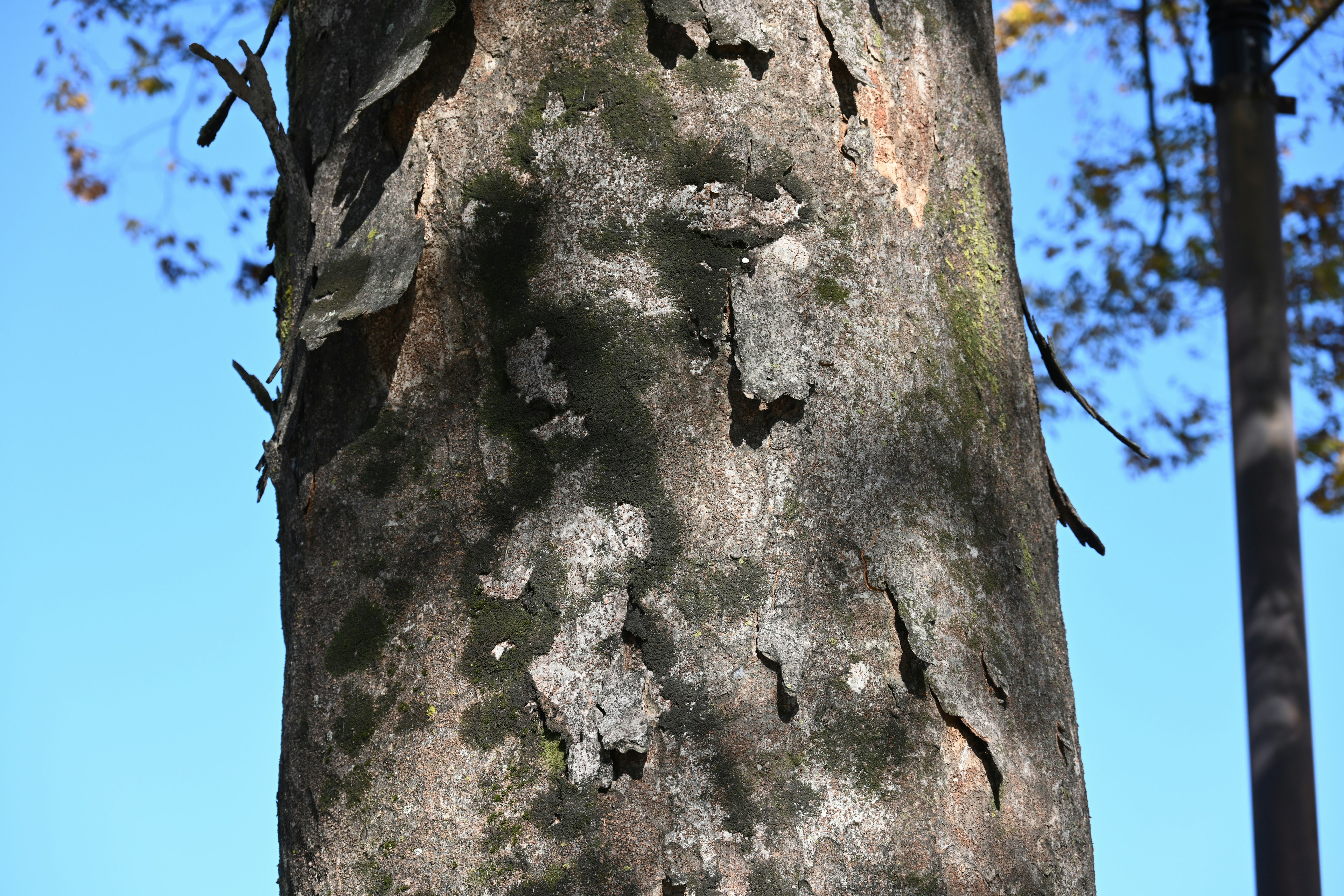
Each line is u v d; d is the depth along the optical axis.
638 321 1.70
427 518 1.72
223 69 2.03
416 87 1.86
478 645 1.65
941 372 1.84
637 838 1.55
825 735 1.59
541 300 1.73
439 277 1.78
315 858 1.68
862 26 1.88
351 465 1.79
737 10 1.80
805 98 1.80
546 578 1.65
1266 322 1.62
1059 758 1.83
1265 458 1.59
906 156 1.90
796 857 1.54
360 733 1.68
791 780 1.56
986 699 1.71
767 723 1.58
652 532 1.63
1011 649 1.79
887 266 1.81
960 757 1.66
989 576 1.80
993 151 2.11
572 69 1.79
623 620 1.61
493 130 1.81
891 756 1.61
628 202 1.74
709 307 1.70
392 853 1.62
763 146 1.76
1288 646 1.54
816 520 1.66
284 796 1.78
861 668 1.63
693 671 1.59
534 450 1.69
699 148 1.75
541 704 1.61
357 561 1.76
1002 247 2.08
